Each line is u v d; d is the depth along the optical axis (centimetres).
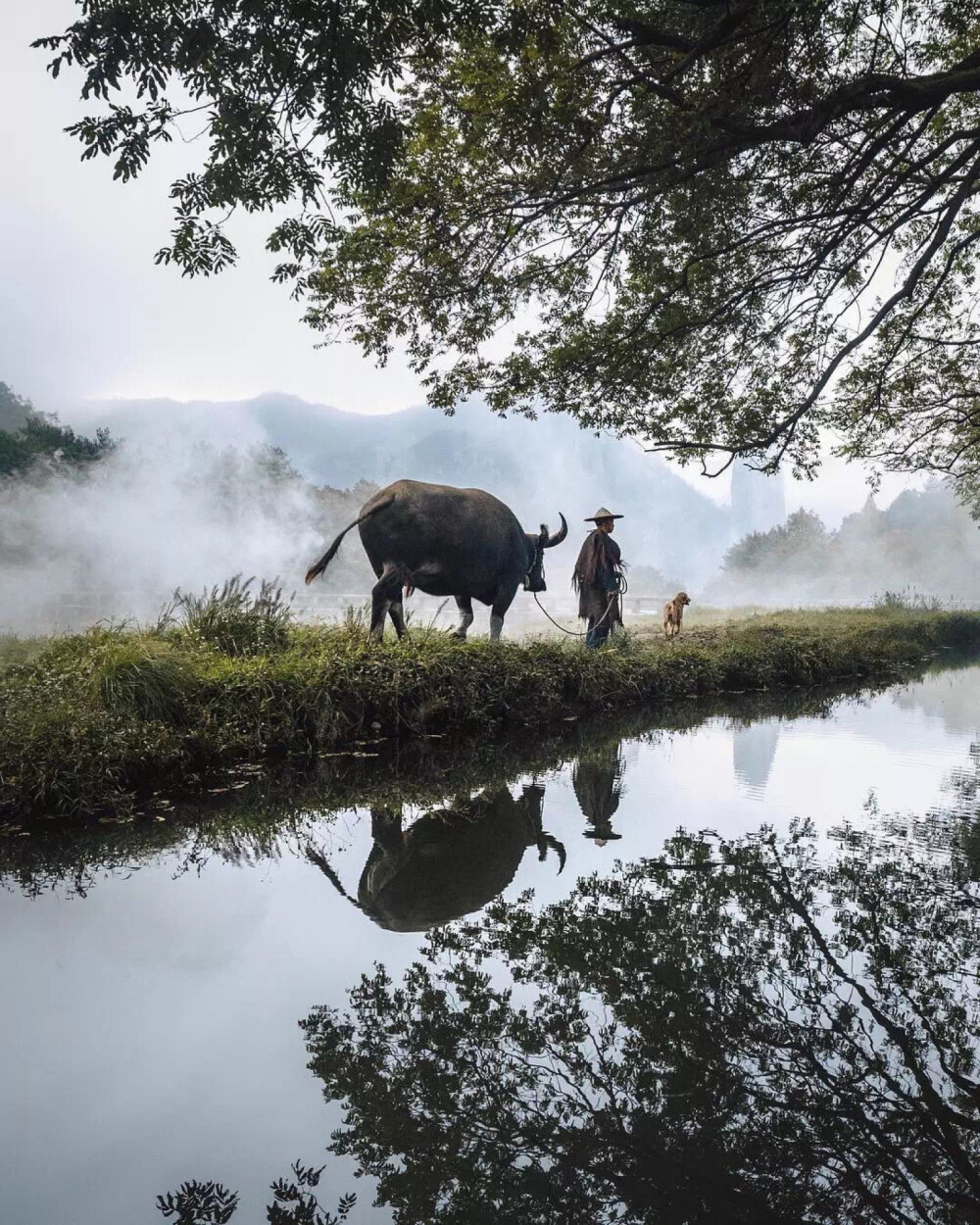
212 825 558
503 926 391
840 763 752
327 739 782
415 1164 226
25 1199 208
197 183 570
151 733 648
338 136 530
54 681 707
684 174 765
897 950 362
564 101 739
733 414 921
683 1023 304
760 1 627
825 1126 242
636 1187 216
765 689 1320
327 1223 199
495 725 916
